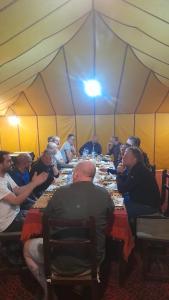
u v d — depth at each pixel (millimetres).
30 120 7391
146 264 2273
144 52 4312
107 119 7211
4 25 2688
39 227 2115
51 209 1815
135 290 2166
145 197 2812
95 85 5805
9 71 4160
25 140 7535
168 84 5504
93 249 1703
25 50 3613
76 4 3131
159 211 2826
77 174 1969
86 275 1772
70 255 1746
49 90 6184
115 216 2045
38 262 2006
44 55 4383
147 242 2238
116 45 4492
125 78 5562
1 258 2439
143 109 6895
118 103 6680
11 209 2383
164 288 2188
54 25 3334
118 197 2445
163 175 3098
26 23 2869
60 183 3043
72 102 6695
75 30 4078
